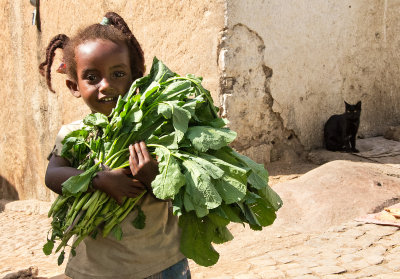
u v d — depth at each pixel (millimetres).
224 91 6168
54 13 9391
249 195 1705
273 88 6598
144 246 1747
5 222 8867
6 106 11625
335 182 5398
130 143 1712
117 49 1797
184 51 6586
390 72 8039
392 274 3479
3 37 11391
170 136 1645
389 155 6770
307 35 6945
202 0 6250
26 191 11102
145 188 1660
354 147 7027
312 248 4227
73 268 1793
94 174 1624
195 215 1700
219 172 1585
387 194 5164
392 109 8109
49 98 9906
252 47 6332
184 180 1529
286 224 4902
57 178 1682
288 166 6672
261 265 3955
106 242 1744
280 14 6582
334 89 7363
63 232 1663
